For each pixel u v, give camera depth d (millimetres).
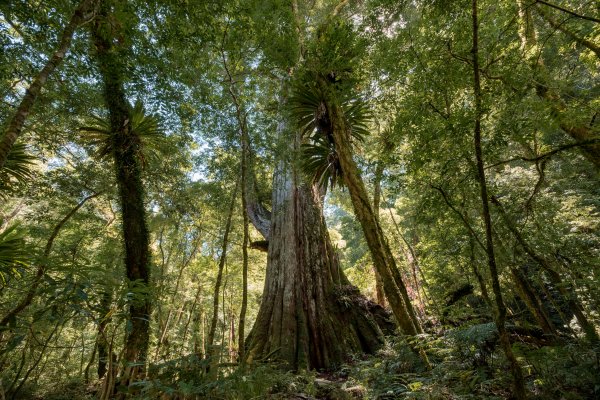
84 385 6203
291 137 5695
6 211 9125
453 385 2893
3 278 2410
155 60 3760
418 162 2941
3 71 3494
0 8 2896
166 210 6754
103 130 5246
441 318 5160
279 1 3920
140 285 2141
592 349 2637
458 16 2730
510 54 2666
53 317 1737
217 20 3865
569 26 3369
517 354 2814
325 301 6922
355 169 3992
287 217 7738
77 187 5535
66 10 3031
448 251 5457
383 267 3574
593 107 2600
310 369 5770
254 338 6312
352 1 6434
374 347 6250
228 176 5879
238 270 11492
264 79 5582
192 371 2498
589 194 6055
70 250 6676
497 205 3510
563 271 3939
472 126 2432
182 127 5316
